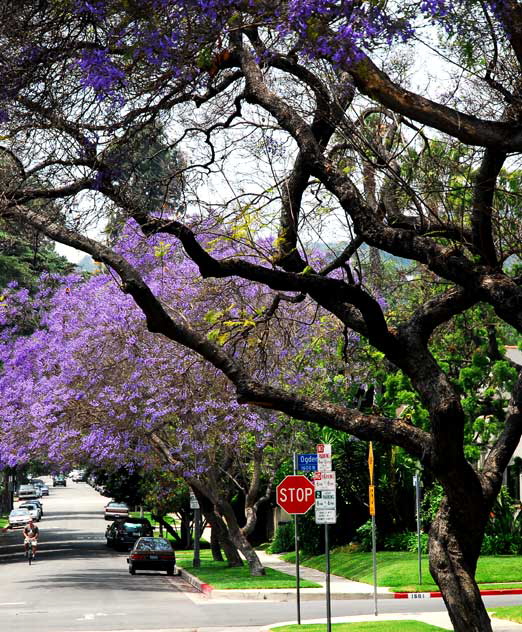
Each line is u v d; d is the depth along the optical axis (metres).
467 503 11.83
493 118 13.87
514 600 27.58
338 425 12.34
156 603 28.81
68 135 12.59
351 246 13.35
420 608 26.66
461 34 11.50
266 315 15.58
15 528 81.94
